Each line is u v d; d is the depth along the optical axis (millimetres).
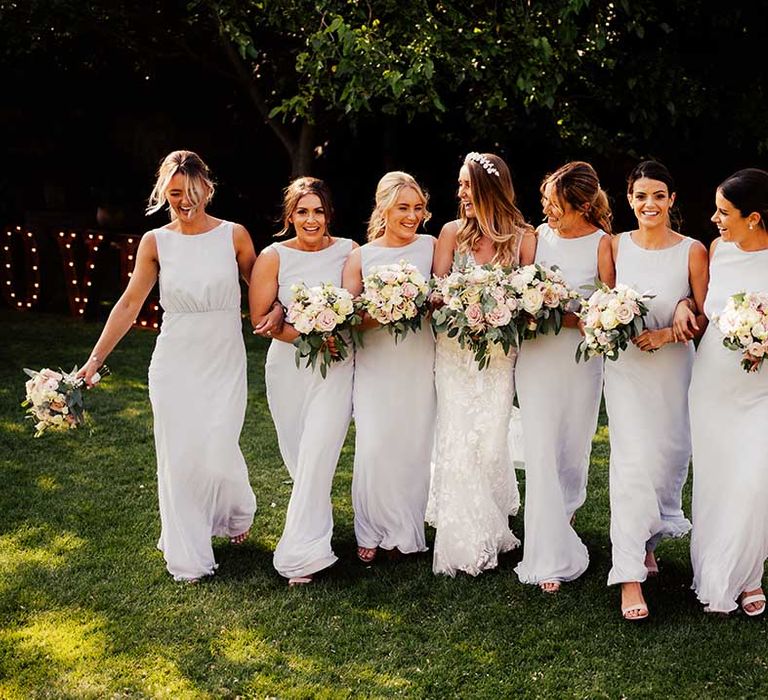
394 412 4004
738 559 3500
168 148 12172
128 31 10148
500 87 7684
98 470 5316
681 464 3895
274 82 10500
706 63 8656
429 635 3502
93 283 9734
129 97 12070
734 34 8516
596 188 3871
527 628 3551
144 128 12180
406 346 3986
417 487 4168
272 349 4152
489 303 3635
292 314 3754
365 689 3145
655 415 3746
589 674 3238
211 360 3939
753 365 3418
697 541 3666
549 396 3898
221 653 3357
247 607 3701
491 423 3961
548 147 9750
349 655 3357
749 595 3625
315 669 3264
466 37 7160
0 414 6375
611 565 4125
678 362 3773
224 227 3994
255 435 6055
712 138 8953
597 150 8414
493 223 3896
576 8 6715
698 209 9508
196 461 3900
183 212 3842
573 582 3945
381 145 11172
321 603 3736
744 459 3506
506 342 3711
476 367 3949
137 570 4023
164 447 3914
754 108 8359
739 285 3576
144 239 3914
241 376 4043
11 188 12281
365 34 7176
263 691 3131
